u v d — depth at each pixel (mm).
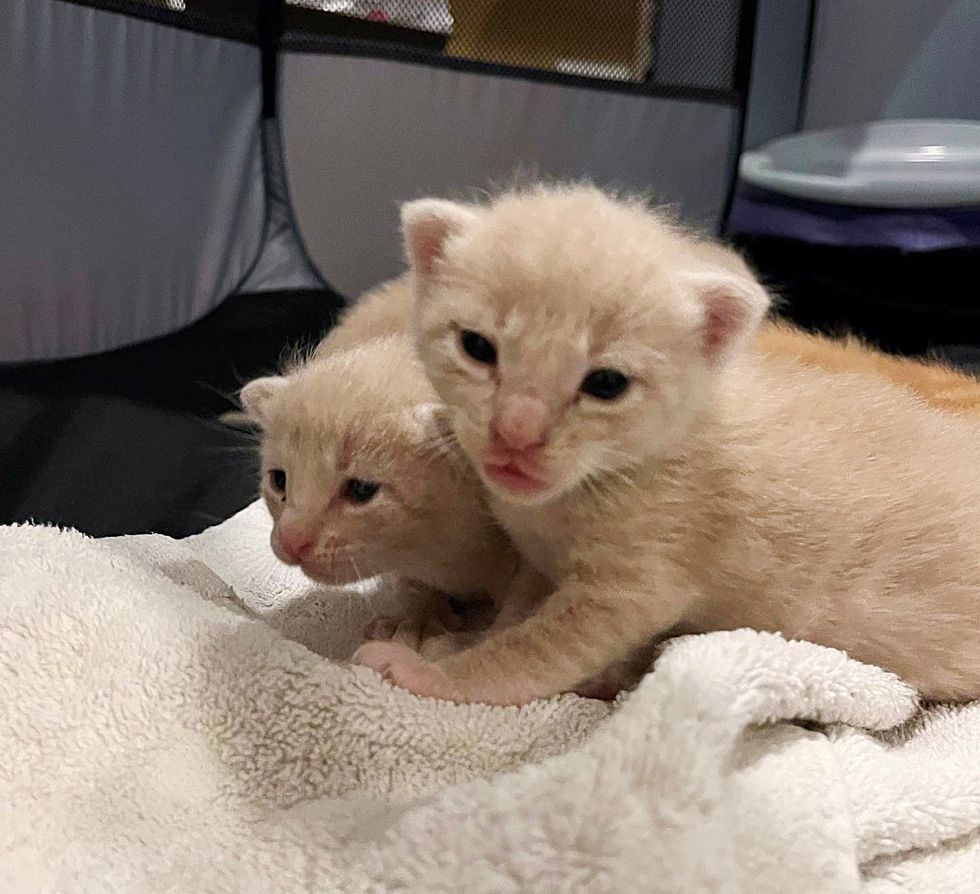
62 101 257
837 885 94
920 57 390
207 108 293
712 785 96
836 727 122
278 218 319
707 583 129
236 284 314
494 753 114
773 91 420
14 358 265
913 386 185
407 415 137
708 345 120
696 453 125
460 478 138
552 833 91
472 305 114
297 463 138
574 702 120
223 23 293
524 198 134
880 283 329
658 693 104
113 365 275
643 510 124
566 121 307
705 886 89
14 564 131
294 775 112
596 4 304
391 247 309
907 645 134
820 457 133
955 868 109
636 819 92
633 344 111
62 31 254
